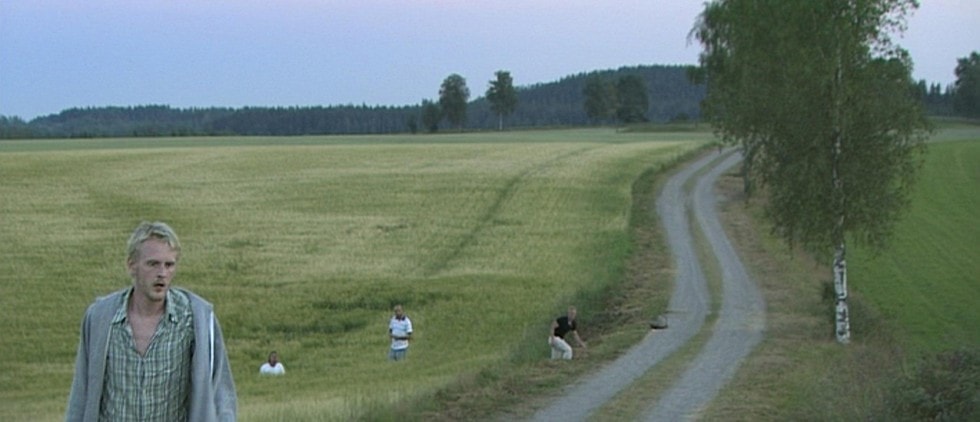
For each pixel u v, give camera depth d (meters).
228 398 8.62
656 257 73.19
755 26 62.91
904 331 53.94
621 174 116.81
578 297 55.47
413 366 42.62
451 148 151.75
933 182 124.12
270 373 43.16
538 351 40.16
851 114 46.12
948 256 77.75
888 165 46.56
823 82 45.81
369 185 104.62
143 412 8.30
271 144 184.62
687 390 29.53
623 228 81.81
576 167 122.12
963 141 179.50
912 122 46.41
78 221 80.88
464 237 76.81
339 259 68.12
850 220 46.47
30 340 49.75
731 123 58.00
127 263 8.38
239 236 75.81
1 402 38.47
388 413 24.38
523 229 80.50
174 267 8.43
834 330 47.62
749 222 89.69
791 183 47.09
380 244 73.81
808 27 46.66
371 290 58.78
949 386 22.66
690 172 125.94
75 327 52.09
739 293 60.22
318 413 25.28
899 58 46.59
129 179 109.00
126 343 8.30
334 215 86.00
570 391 29.02
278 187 103.44
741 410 26.42
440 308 55.81
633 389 29.55
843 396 25.48
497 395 28.16
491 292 58.53
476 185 104.44
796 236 51.03
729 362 36.25
